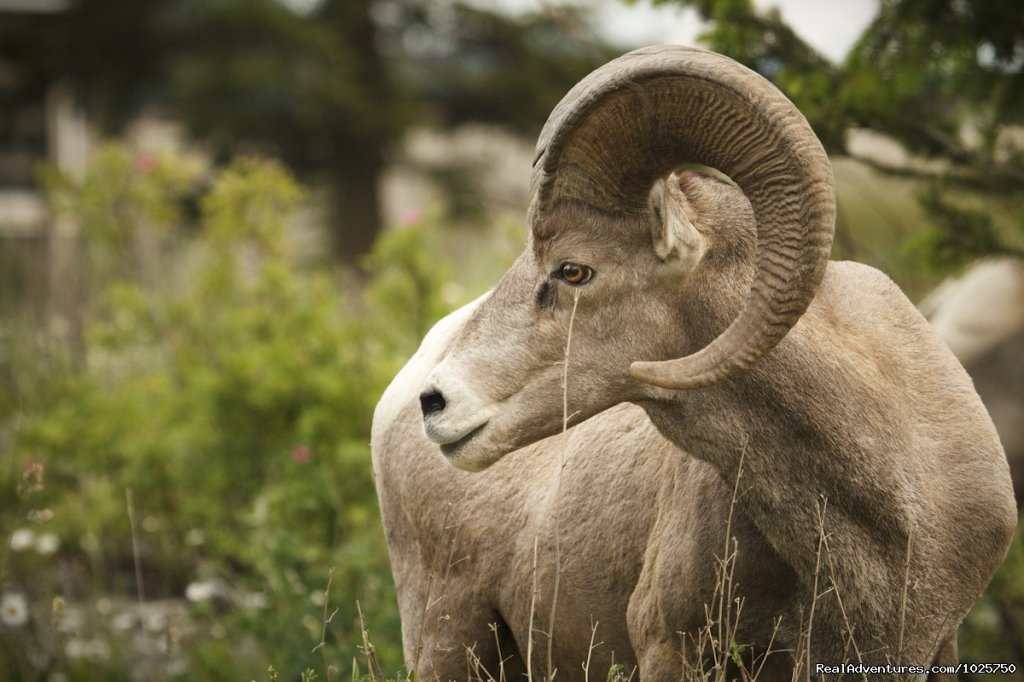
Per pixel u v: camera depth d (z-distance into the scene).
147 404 29.31
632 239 12.27
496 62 68.12
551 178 12.13
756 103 11.03
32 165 66.38
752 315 11.25
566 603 15.03
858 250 27.94
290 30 61.09
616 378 12.53
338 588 20.45
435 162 66.31
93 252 40.81
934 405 13.07
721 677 12.35
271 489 24.09
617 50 56.31
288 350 26.42
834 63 19.88
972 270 23.17
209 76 61.06
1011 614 21.14
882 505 12.23
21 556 27.22
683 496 13.57
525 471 15.88
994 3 18.58
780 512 12.47
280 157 62.94
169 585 27.11
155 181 34.97
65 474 30.16
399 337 27.14
